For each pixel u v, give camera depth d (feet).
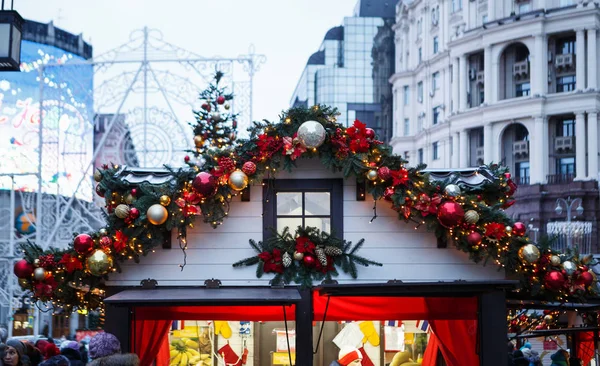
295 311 33.83
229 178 32.94
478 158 203.62
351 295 31.83
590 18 183.93
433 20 227.20
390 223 34.78
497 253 33.45
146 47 71.97
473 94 206.08
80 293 35.76
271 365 41.96
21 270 33.58
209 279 34.32
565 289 34.22
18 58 31.60
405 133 242.17
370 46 275.39
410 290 30.58
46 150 86.84
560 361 48.08
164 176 34.60
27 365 29.94
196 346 41.98
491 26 196.34
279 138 33.32
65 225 81.30
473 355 36.06
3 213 116.37
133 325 33.88
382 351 41.19
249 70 67.92
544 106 188.34
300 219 35.01
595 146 183.01
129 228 33.01
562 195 183.32
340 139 33.06
